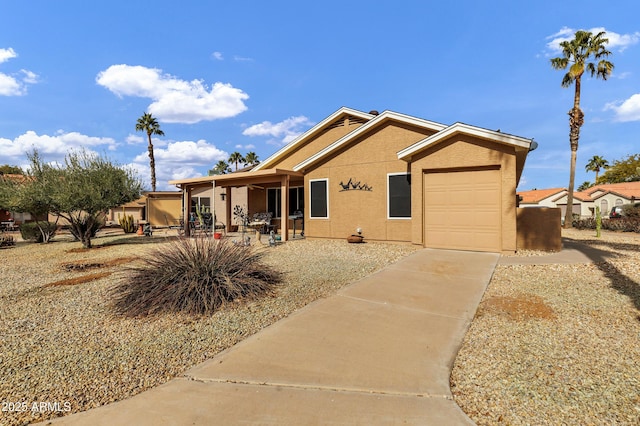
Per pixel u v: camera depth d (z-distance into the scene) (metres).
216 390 2.90
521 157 10.48
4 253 12.80
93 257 11.01
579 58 22.70
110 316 4.92
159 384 3.04
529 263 7.85
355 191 12.38
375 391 2.84
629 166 46.47
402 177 11.51
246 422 2.45
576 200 42.94
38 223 16.17
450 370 3.19
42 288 6.74
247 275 5.97
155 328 4.41
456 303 5.17
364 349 3.64
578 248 10.41
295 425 2.41
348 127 15.33
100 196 12.62
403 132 11.62
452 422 2.43
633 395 2.71
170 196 29.12
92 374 3.24
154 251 6.40
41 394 2.91
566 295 5.42
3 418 2.58
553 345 3.66
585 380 2.95
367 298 5.46
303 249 10.84
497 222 9.43
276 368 3.25
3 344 3.96
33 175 13.26
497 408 2.60
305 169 13.51
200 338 4.05
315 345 3.75
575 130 23.70
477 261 8.17
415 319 4.53
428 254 9.22
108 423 2.48
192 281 5.28
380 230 11.87
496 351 3.57
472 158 9.59
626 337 3.81
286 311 4.94
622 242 12.59
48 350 3.78
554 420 2.44
